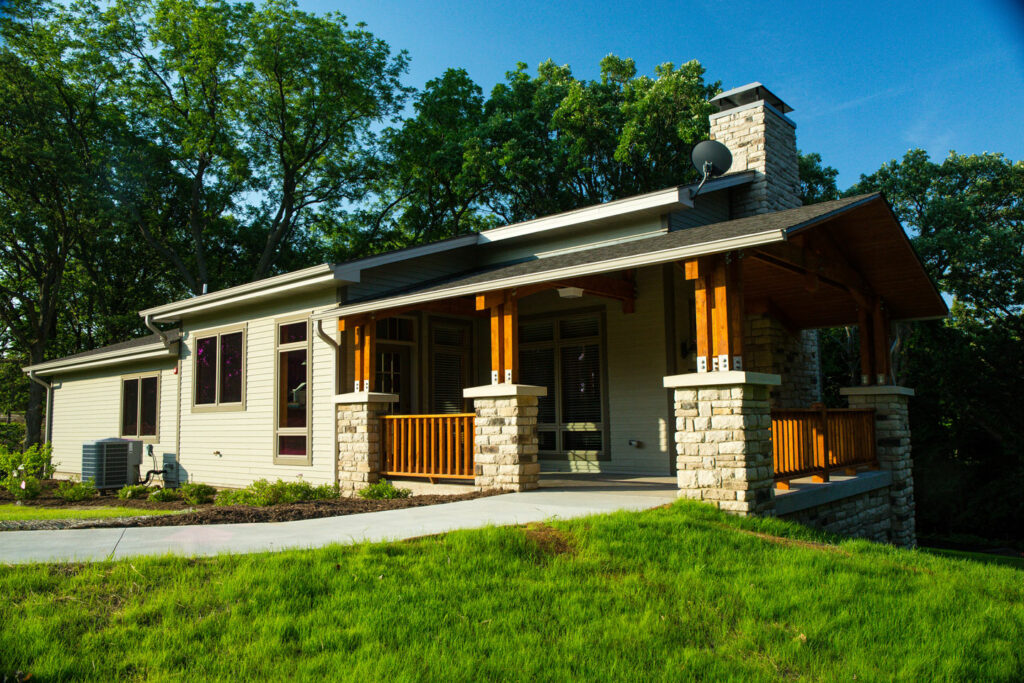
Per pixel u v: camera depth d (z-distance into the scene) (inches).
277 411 455.5
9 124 904.3
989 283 778.2
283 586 165.0
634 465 403.2
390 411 435.5
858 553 222.8
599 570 186.4
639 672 134.2
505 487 321.1
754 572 192.1
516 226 468.4
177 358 556.1
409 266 459.8
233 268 1106.7
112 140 980.6
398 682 125.5
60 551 196.2
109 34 955.3
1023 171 825.5
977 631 160.9
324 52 992.9
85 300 1141.7
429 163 1058.7
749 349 442.0
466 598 163.6
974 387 729.6
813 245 326.0
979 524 720.3
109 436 636.7
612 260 283.9
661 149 925.8
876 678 137.3
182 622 146.6
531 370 456.1
